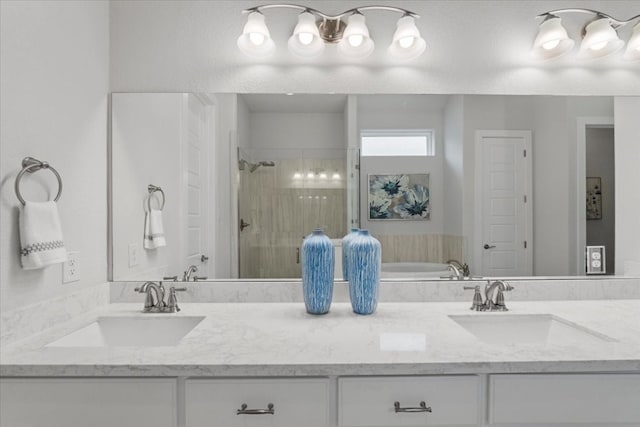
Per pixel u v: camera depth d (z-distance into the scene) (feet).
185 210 5.35
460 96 5.49
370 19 5.41
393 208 5.49
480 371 3.08
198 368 3.00
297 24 5.18
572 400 3.15
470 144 5.52
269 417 3.08
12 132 3.50
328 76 5.43
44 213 3.67
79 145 4.54
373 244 4.53
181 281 5.29
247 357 3.13
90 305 4.68
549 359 3.08
